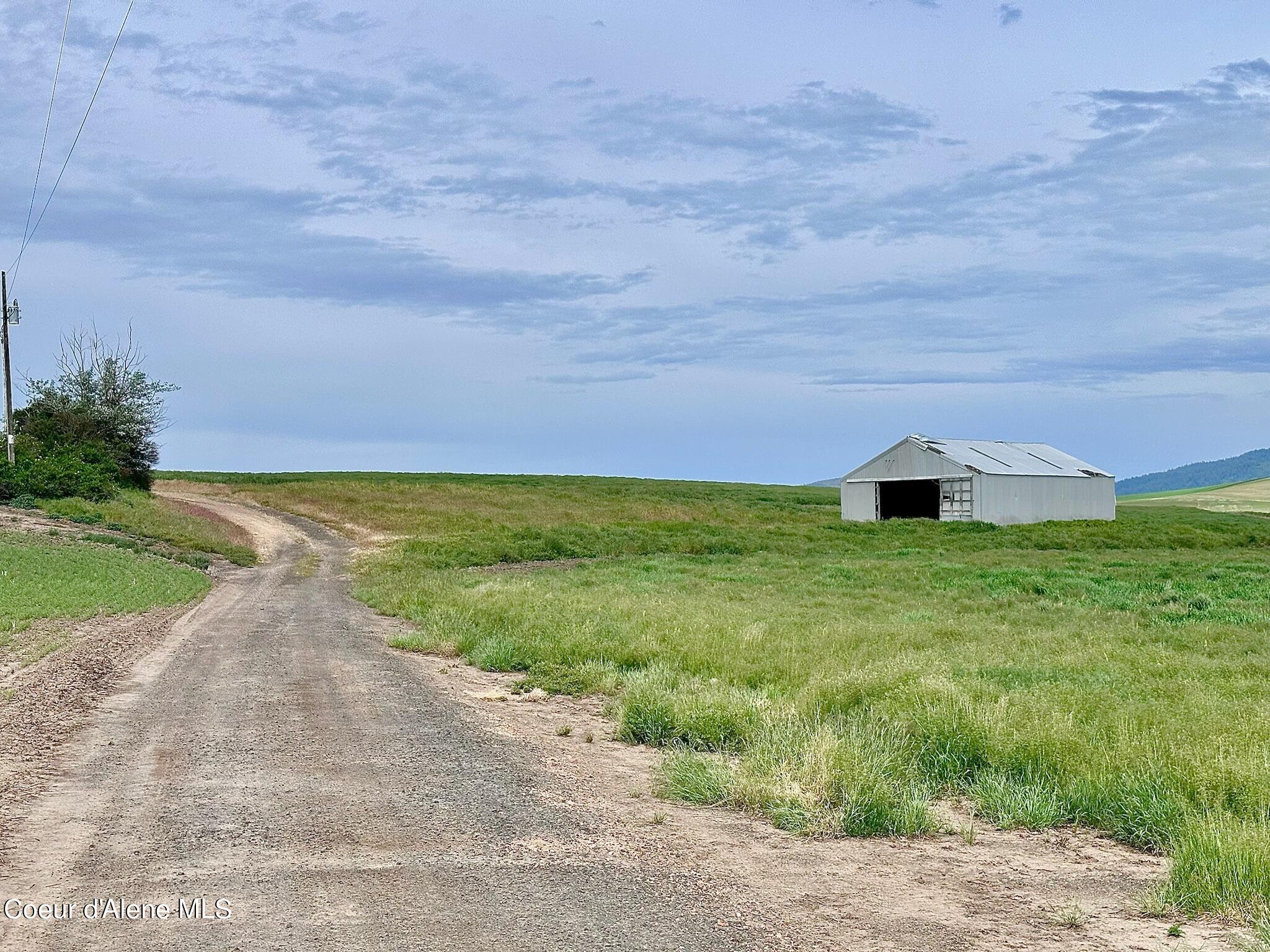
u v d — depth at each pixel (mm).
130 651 16281
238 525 57219
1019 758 8773
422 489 78438
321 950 4875
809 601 23859
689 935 5223
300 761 9016
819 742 8453
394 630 20125
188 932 5078
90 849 6438
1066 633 17391
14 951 4805
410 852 6512
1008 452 65438
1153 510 89938
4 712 11086
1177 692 11539
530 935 5145
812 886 6160
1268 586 27078
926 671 12047
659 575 32656
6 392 51875
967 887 6250
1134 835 7355
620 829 7246
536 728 11203
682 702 10891
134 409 69000
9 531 39188
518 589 24969
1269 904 5742
